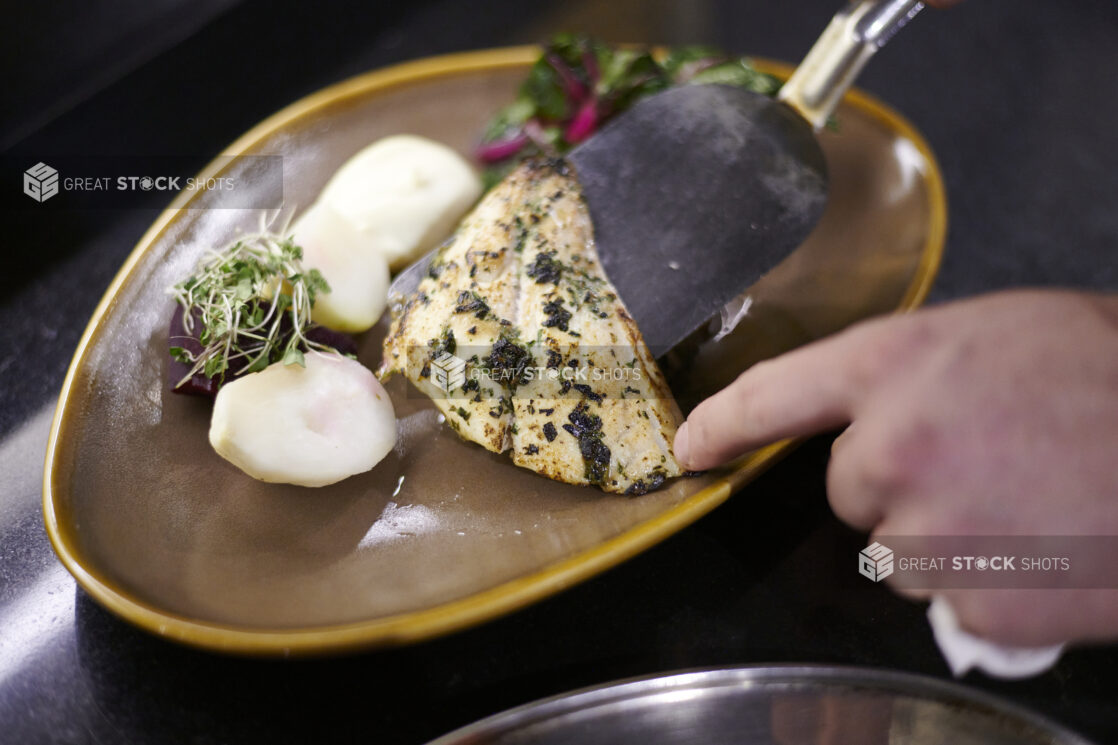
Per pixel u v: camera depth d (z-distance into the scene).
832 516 0.42
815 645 0.40
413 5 0.62
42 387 0.46
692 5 0.64
